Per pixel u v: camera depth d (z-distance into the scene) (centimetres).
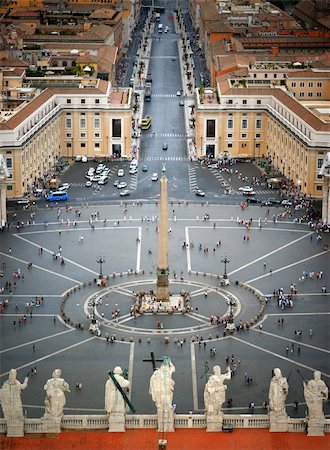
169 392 14588
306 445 14412
